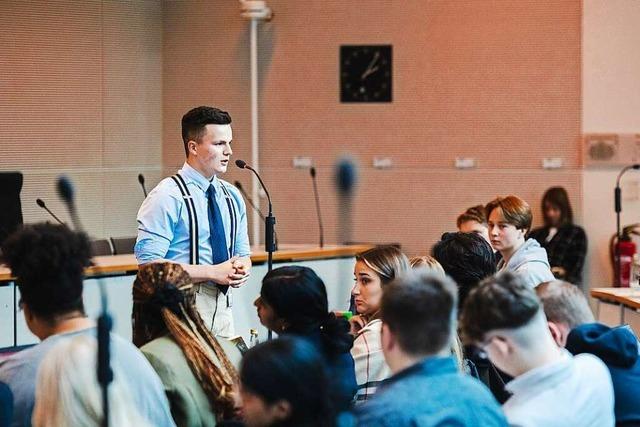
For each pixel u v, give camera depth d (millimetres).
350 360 4367
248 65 12398
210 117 5945
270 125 12445
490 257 5188
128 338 8258
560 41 12016
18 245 3697
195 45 12453
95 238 10641
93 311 7898
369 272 5039
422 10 12211
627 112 11977
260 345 3016
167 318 4152
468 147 12172
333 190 12242
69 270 3697
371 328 4762
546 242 11602
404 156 12258
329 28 12359
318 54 12383
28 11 11273
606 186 11852
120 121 11953
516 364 3463
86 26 11688
